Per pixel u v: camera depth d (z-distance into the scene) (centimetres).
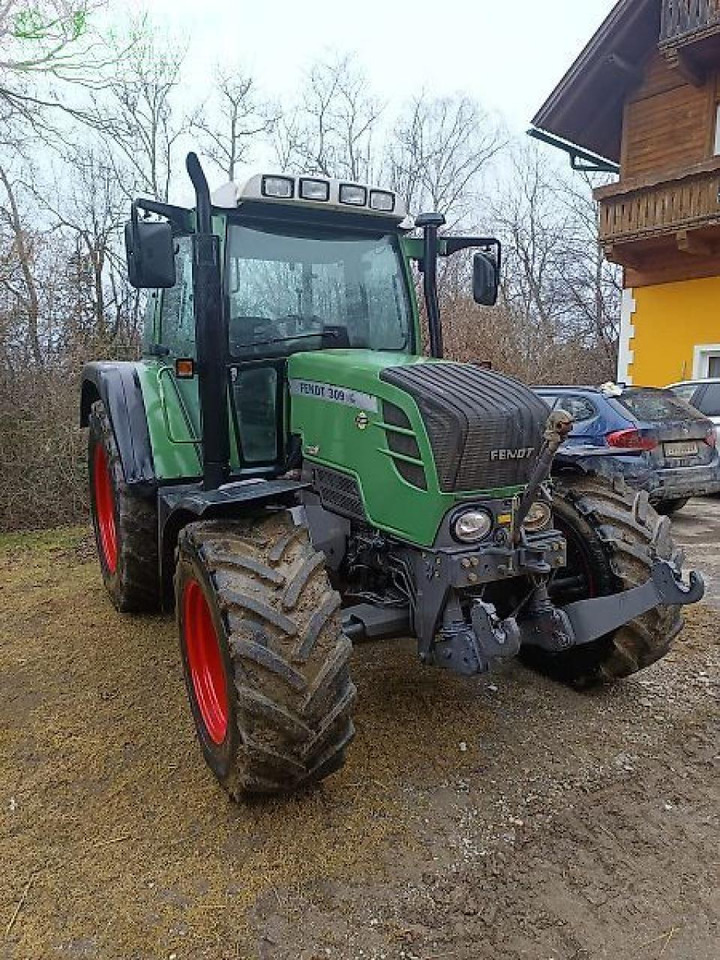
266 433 392
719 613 524
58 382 889
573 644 327
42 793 310
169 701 387
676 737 355
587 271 2997
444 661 303
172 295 454
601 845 282
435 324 440
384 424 318
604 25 1431
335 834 284
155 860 271
